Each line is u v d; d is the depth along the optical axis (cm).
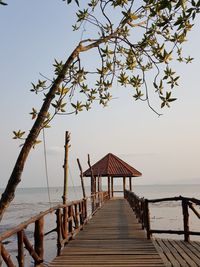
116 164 3441
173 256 841
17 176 384
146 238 1100
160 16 466
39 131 410
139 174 3494
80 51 461
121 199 3400
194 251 891
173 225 3177
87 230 1293
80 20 495
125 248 939
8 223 3803
